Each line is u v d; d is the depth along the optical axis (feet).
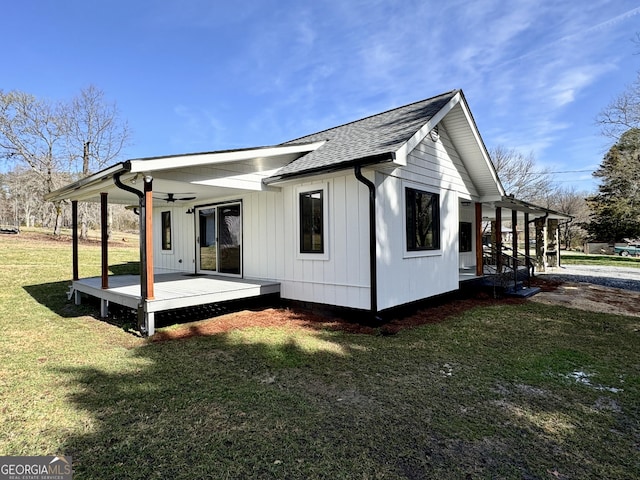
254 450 8.06
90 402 10.37
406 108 25.93
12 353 14.85
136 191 17.62
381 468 7.44
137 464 7.58
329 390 11.30
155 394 10.93
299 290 22.63
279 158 23.59
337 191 20.35
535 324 20.08
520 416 9.70
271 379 12.17
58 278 36.06
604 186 89.71
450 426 9.13
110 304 24.44
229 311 22.72
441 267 24.99
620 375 12.64
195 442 8.37
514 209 38.75
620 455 7.99
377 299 18.81
